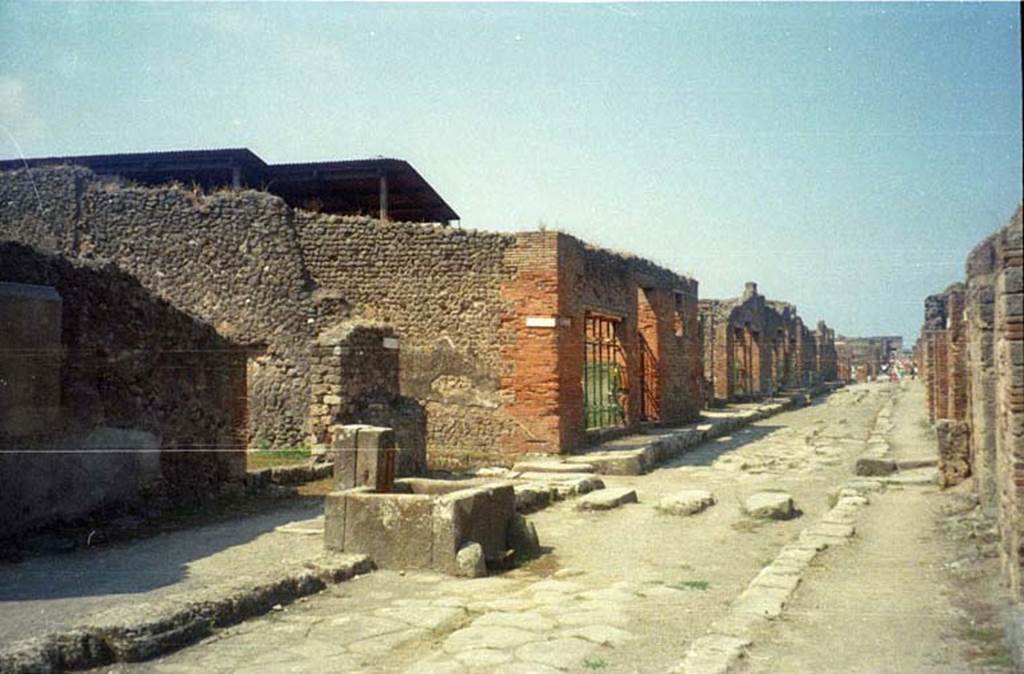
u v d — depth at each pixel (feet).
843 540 27.43
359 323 48.14
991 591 20.33
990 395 29.91
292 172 70.74
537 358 53.21
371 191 76.74
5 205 58.95
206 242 57.11
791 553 25.44
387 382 50.03
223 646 17.87
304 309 55.57
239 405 39.99
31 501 28.25
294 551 26.99
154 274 57.41
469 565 24.67
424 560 25.25
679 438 63.00
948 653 16.02
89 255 57.98
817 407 115.34
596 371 62.80
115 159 67.26
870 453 53.16
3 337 27.40
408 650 17.72
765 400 113.80
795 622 18.39
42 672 15.58
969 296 35.58
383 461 32.14
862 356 208.13
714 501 39.14
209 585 21.88
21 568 24.36
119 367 32.55
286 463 47.67
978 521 28.76
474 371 54.24
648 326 74.74
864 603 19.84
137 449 33.35
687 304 83.30
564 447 53.21
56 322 29.30
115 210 58.13
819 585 21.63
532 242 53.78
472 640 18.04
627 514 36.27
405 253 55.77
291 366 55.36
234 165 67.82
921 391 126.41
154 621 17.53
